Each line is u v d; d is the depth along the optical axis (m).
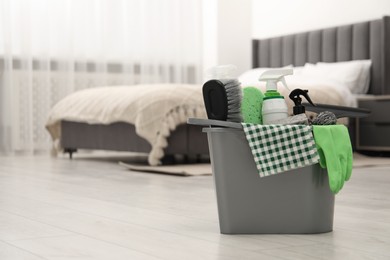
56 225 1.84
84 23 5.97
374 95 5.45
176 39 6.54
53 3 5.81
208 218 1.96
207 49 6.85
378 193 2.62
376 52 5.44
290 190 1.66
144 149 4.19
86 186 2.96
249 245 1.52
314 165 1.65
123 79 6.23
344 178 1.66
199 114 4.13
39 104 5.73
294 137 1.63
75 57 5.96
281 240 1.59
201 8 6.68
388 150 5.11
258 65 6.61
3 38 5.52
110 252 1.45
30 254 1.43
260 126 1.62
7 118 5.55
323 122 1.73
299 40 6.12
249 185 1.66
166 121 4.03
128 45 6.25
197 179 3.28
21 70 5.63
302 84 4.72
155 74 6.39
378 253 1.43
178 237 1.63
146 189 2.81
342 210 2.13
